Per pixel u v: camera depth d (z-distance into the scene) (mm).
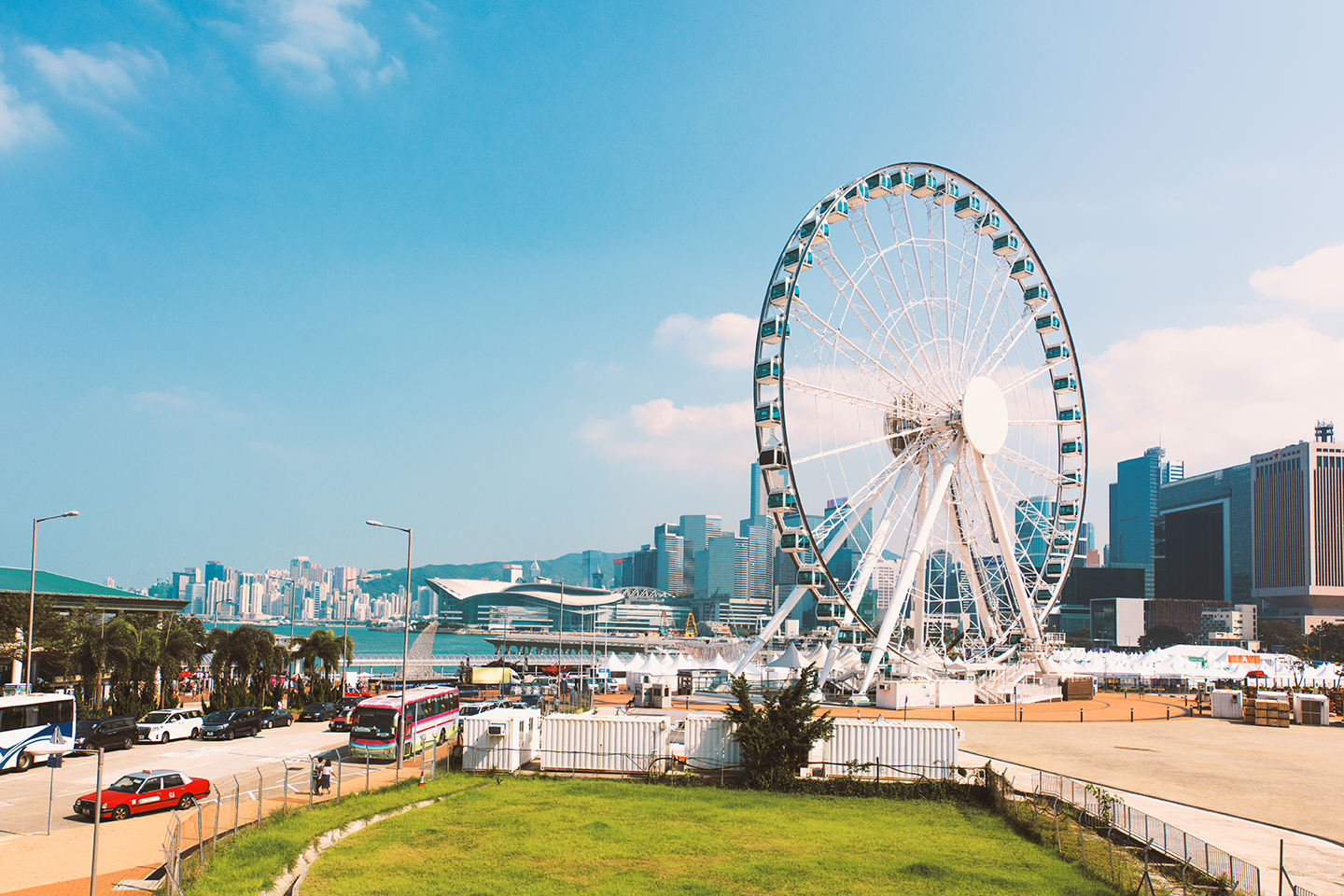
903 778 45906
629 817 37969
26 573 110938
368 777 44906
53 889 27266
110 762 51875
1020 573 95688
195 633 111000
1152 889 27359
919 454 86812
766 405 76000
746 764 46188
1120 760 56438
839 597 79438
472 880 28391
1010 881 29203
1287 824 39469
